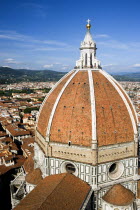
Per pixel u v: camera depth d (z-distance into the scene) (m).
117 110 81.69
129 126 82.44
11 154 158.75
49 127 81.31
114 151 78.88
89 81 83.94
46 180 77.62
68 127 78.94
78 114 78.62
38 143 93.81
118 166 82.25
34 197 67.06
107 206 75.94
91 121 76.25
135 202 82.06
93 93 80.19
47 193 66.38
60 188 69.06
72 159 78.88
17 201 91.50
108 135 77.44
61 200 64.50
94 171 75.44
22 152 184.00
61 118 80.75
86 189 73.94
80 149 77.06
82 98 80.62
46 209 59.38
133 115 90.56
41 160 91.00
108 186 78.88
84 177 78.00
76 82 85.94
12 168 145.75
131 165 83.31
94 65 92.62
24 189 94.12
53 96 89.38
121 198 75.19
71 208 62.81
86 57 93.44
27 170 104.50
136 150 82.75
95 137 74.44
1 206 112.19
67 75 94.38
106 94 82.81
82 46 93.75
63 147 79.56
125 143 80.56
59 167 81.62
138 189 84.94
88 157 76.25
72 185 72.75
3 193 125.69
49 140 81.25
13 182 105.12
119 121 80.50
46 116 87.50
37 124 95.56
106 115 78.81
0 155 154.75
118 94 86.12
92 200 77.19
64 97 83.75
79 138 77.12
